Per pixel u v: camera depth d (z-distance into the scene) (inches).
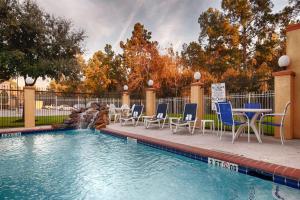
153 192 148.2
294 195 134.4
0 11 551.2
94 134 414.0
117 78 1489.9
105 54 1579.7
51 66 582.6
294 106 282.2
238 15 924.0
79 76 663.1
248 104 313.6
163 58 1099.3
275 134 289.0
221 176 176.1
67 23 668.7
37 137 380.8
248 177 165.9
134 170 195.2
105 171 193.6
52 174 186.5
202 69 1038.4
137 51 1177.4
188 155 221.3
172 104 496.7
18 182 168.6
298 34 284.5
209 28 978.7
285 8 782.5
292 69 288.7
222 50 970.1
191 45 1132.5
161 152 259.9
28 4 596.7
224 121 268.1
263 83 802.2
